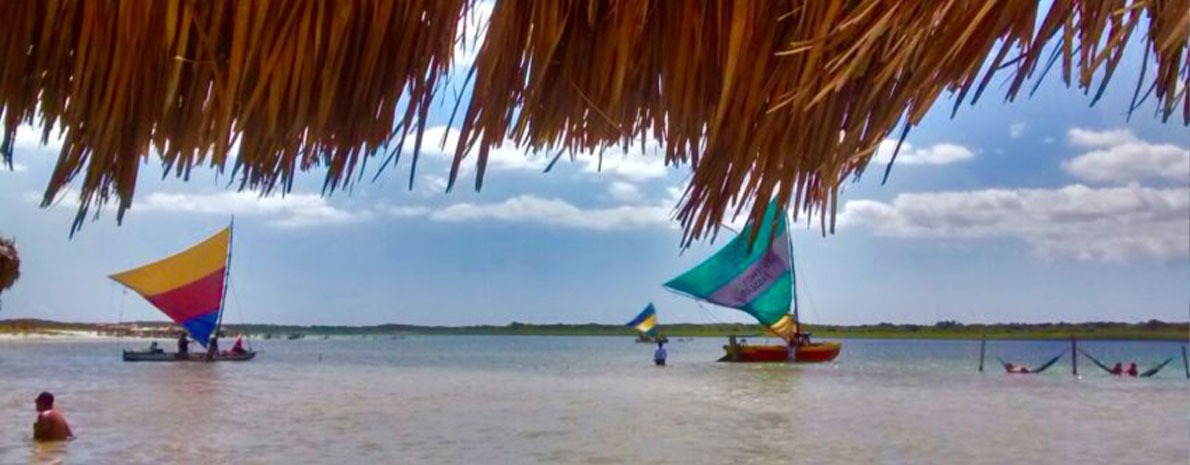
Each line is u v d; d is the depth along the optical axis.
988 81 0.99
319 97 1.34
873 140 1.05
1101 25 1.02
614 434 17.16
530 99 1.34
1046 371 43.25
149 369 38.59
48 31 1.43
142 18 1.39
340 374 36.81
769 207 1.24
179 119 1.38
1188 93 1.24
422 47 1.35
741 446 15.77
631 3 1.35
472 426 18.42
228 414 20.41
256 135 1.36
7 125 1.45
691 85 1.35
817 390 27.97
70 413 20.41
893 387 29.45
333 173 1.37
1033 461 14.41
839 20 1.11
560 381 32.34
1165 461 14.43
